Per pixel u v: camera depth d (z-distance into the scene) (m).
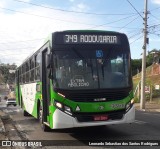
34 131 15.30
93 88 11.70
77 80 11.72
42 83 13.87
